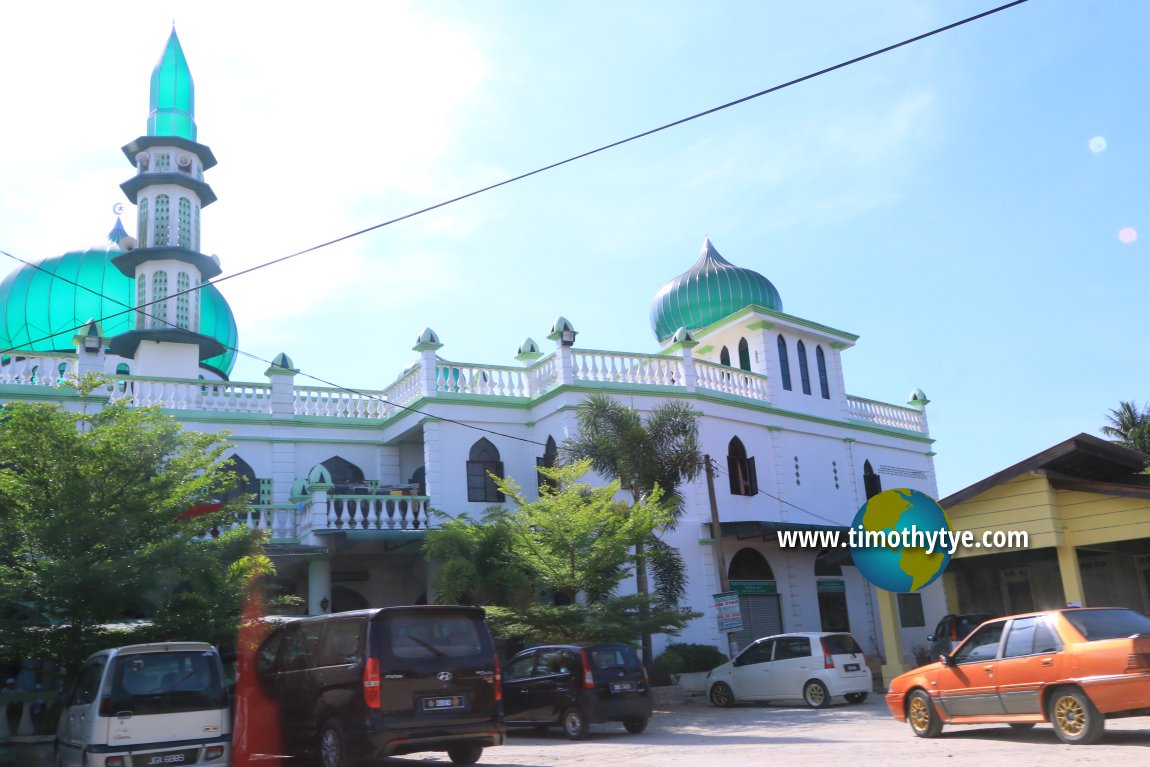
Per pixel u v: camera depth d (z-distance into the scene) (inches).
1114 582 977.5
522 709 634.2
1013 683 464.8
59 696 591.5
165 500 597.9
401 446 1120.2
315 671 449.1
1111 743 429.7
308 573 972.6
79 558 547.5
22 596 556.7
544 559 804.0
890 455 1429.6
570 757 487.5
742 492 1159.6
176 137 1222.3
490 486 1040.2
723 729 630.5
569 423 1011.3
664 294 1487.5
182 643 462.9
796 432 1263.5
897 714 535.5
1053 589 1008.2
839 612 1213.1
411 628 437.7
